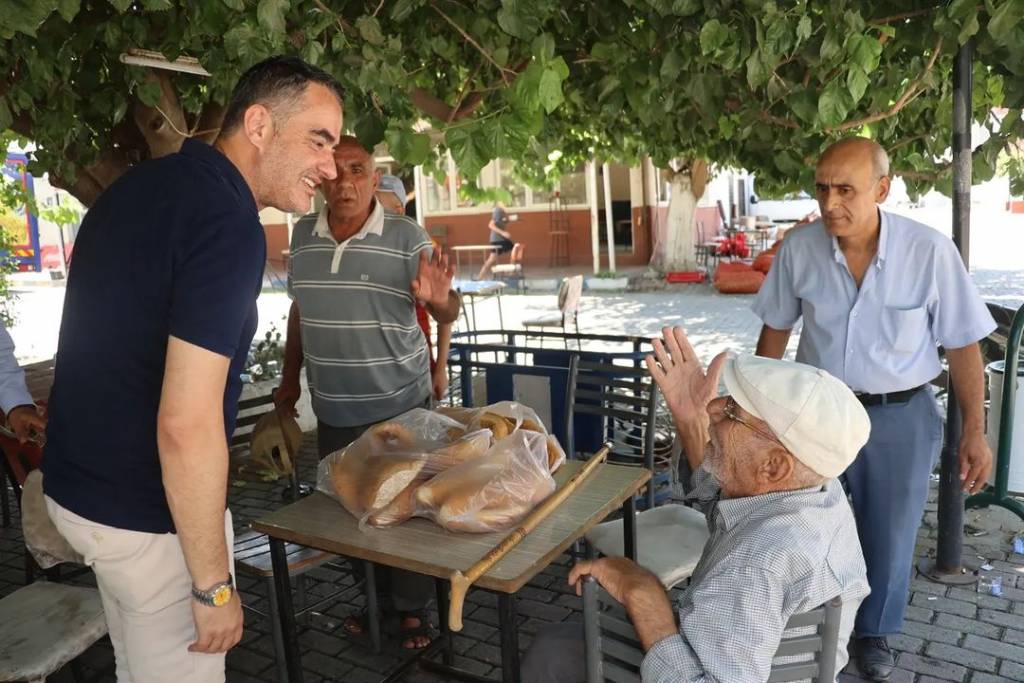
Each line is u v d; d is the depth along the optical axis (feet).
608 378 14.16
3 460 14.78
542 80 9.95
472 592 13.56
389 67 10.52
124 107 13.52
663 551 10.06
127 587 6.43
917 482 10.18
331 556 10.21
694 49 12.82
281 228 69.00
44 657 7.93
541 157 16.56
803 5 10.78
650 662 5.65
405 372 11.17
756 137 15.69
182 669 6.71
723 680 5.41
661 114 15.02
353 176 10.51
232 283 5.77
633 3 12.29
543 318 32.17
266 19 8.99
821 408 5.69
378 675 11.17
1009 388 13.47
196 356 5.65
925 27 12.09
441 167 20.24
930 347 10.12
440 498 7.79
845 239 10.07
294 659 8.85
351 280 10.71
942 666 11.06
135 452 6.15
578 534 7.61
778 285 10.91
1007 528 15.14
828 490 6.03
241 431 17.42
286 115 6.21
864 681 10.68
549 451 9.01
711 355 32.48
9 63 12.15
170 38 12.03
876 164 9.62
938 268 9.82
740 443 5.96
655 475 14.62
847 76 11.26
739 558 5.60
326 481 8.77
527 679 7.35
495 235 55.16
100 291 6.00
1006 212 92.38
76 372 6.15
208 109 15.31
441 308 10.79
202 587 5.96
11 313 44.24
